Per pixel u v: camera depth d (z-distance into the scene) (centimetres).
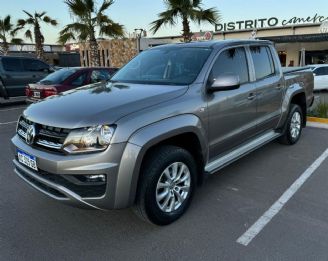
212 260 279
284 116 537
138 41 2689
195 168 352
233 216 349
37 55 2450
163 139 301
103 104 304
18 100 1315
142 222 340
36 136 303
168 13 1571
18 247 299
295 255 283
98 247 300
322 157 529
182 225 333
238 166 492
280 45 2852
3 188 425
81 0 1677
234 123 404
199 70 371
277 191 408
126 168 278
